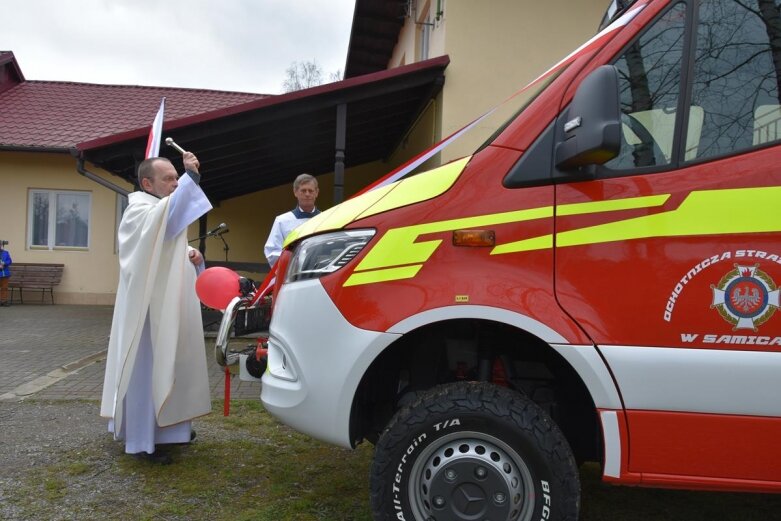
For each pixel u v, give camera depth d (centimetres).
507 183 231
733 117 223
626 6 263
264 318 326
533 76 790
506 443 225
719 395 210
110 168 822
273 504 301
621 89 230
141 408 346
